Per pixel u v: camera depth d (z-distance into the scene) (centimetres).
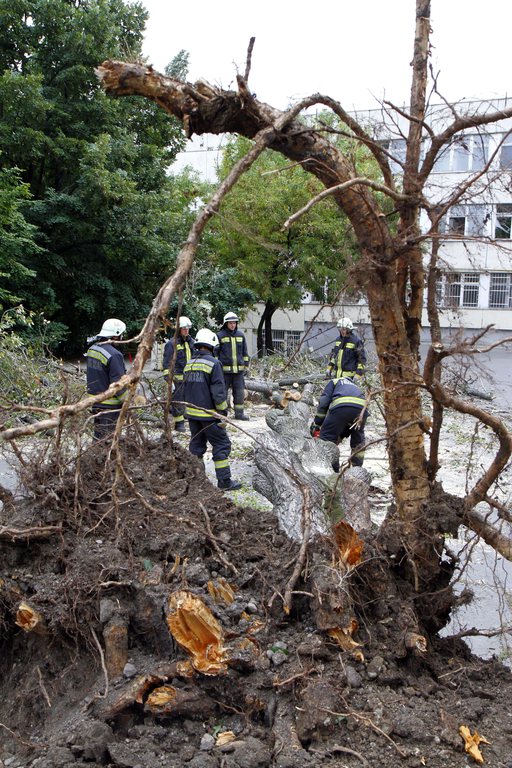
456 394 340
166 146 2656
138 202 2200
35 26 2203
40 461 430
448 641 380
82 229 2106
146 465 495
